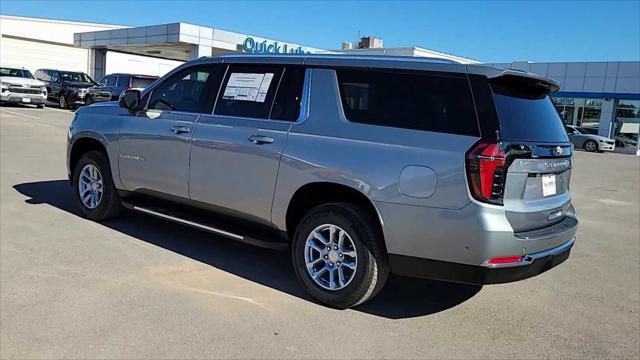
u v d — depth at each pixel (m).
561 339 4.05
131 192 5.85
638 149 34.47
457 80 3.90
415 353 3.67
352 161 4.09
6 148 11.87
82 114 6.42
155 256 5.27
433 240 3.80
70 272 4.70
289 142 4.45
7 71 24.72
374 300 4.61
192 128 5.13
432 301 4.67
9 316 3.82
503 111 3.81
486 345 3.87
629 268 6.14
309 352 3.58
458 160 3.70
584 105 36.44
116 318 3.88
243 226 4.93
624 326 4.38
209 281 4.72
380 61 4.24
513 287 5.18
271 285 4.74
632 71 34.12
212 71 5.25
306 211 4.65
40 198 7.37
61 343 3.49
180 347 3.52
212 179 4.95
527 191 3.90
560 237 4.14
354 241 4.14
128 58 41.78
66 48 43.34
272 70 4.82
